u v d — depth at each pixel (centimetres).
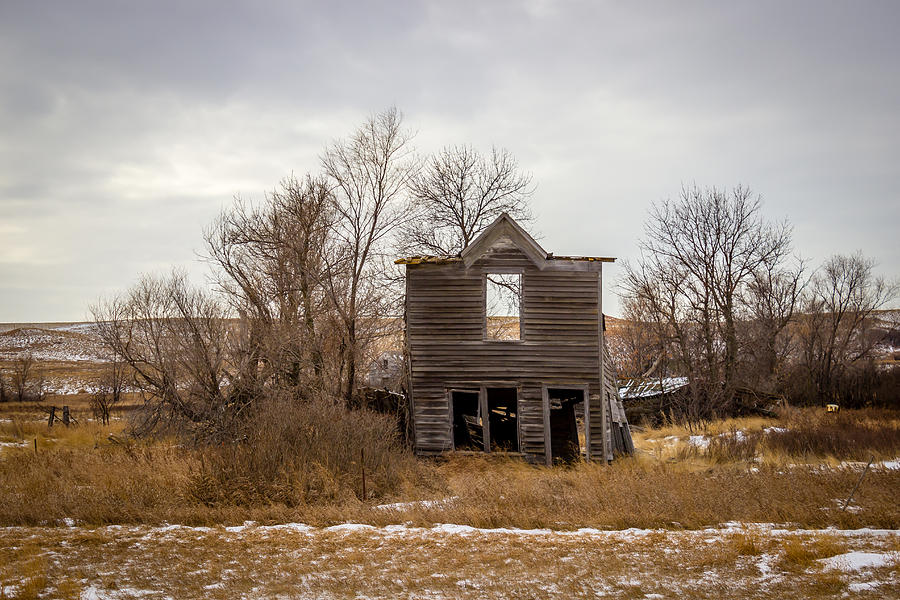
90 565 1236
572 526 1568
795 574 1152
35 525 1577
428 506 1706
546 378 2725
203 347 2878
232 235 3225
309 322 3164
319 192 3353
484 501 1766
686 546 1358
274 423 2067
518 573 1194
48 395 6159
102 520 1605
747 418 4331
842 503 1714
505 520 1602
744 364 5219
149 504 1717
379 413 2898
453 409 3041
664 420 4266
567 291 2758
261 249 3222
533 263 2764
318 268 3228
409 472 2100
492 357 2741
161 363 2842
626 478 1956
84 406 5022
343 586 1122
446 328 2766
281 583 1140
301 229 3281
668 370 5419
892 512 1594
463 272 2773
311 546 1382
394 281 3391
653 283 5288
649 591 1084
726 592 1070
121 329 2959
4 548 1341
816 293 5759
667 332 5294
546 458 2669
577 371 2728
